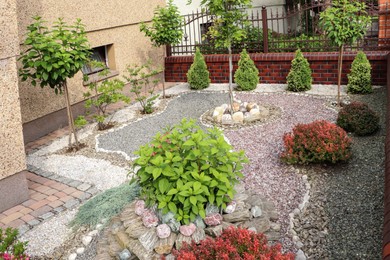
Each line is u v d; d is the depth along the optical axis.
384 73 8.96
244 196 4.17
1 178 4.71
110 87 7.36
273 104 8.26
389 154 3.78
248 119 7.25
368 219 4.05
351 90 8.59
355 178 4.89
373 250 3.60
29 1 7.10
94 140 7.04
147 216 3.82
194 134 3.75
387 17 9.15
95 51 9.26
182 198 3.54
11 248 4.06
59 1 7.70
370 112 6.19
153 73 8.87
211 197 3.68
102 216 4.32
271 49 10.06
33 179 5.66
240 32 7.08
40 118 7.57
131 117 8.17
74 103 8.27
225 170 3.73
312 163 5.35
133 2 9.64
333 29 7.18
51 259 3.92
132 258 3.65
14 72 4.67
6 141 4.70
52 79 6.11
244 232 3.27
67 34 6.17
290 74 9.07
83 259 3.87
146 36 9.97
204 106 8.53
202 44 10.78
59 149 6.79
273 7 14.90
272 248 3.20
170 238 3.59
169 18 9.09
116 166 5.88
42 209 4.83
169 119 7.86
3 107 4.62
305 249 3.71
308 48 9.71
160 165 3.59
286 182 4.95
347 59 9.14
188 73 10.03
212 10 6.94
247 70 9.41
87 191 5.20
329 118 7.14
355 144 5.88
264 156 5.75
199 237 3.58
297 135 5.40
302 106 7.98
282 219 4.18
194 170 3.67
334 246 3.71
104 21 8.82
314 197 4.57
